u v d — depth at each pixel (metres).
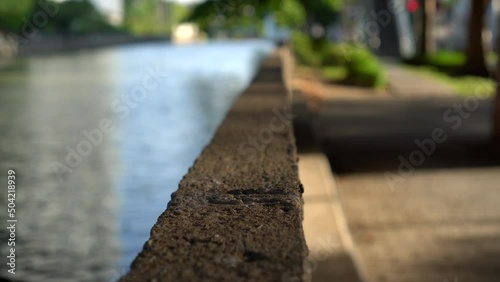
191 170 4.22
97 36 92.19
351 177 10.54
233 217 2.91
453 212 8.41
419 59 41.66
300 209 3.11
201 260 2.35
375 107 19.95
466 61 31.64
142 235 8.20
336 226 6.82
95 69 44.03
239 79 31.81
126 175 11.88
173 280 2.17
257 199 3.29
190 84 29.94
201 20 28.80
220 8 28.56
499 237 7.38
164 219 2.88
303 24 46.06
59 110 23.19
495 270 6.36
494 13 45.78
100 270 7.00
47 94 29.19
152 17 123.19
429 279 6.10
